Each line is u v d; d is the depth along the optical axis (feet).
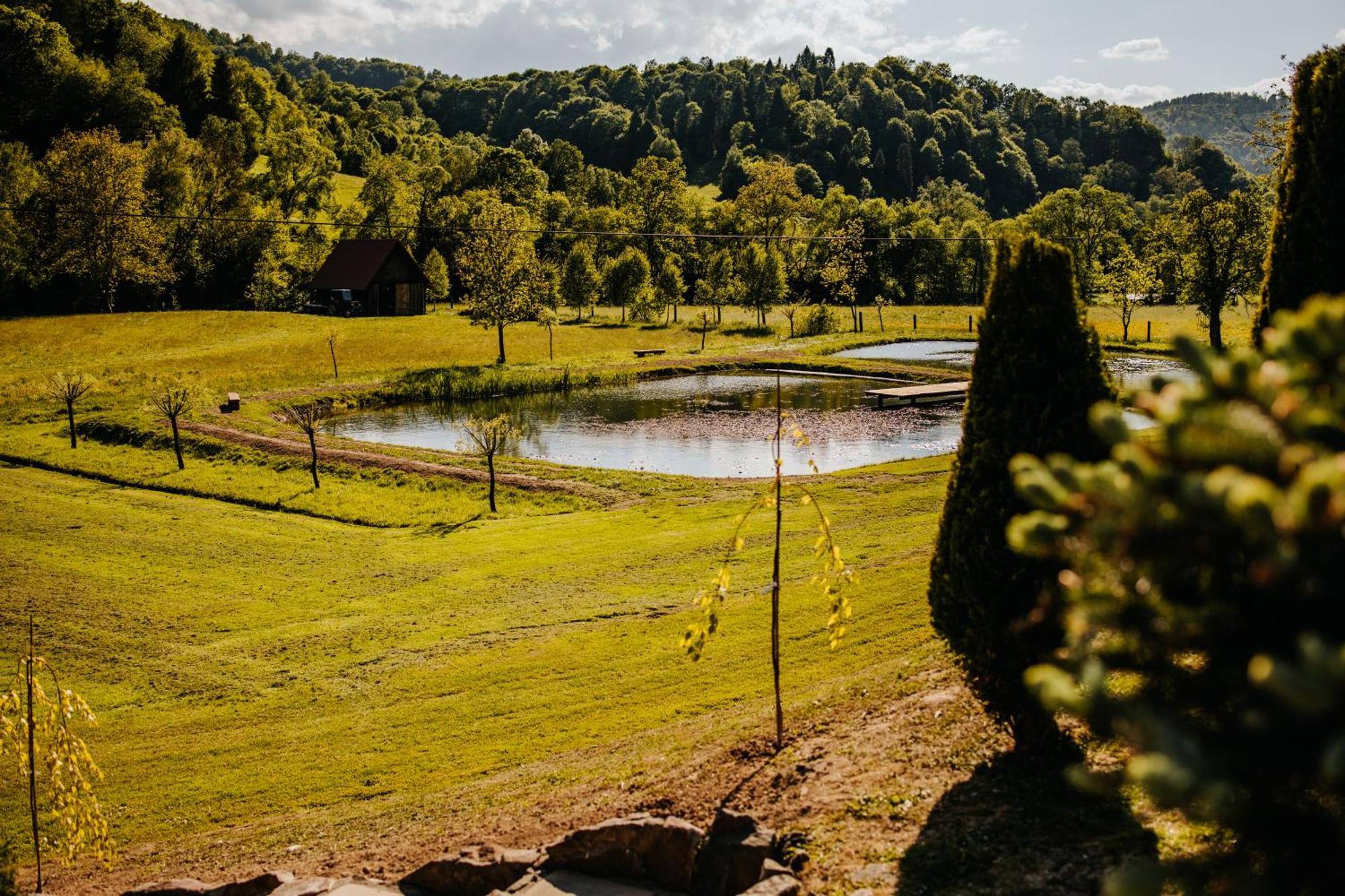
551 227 447.42
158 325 271.90
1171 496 10.21
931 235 422.41
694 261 406.41
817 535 92.68
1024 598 31.09
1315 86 34.30
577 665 65.57
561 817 39.45
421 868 36.19
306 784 53.26
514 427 159.94
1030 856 28.07
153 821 51.26
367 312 322.96
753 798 36.14
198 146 357.20
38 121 393.09
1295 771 10.68
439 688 64.75
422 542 105.70
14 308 287.48
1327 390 10.02
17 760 60.75
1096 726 10.72
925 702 42.16
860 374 227.40
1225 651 11.19
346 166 586.86
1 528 109.50
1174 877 11.59
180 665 73.46
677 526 103.65
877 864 29.45
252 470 139.33
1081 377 31.22
